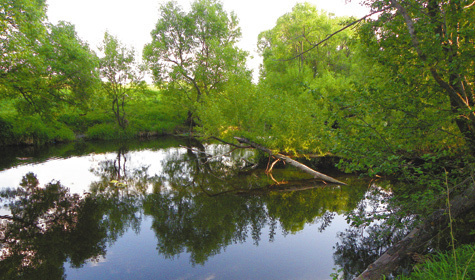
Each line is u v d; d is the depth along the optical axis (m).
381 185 8.98
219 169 12.98
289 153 12.76
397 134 4.34
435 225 4.23
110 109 28.31
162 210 7.43
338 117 4.44
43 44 15.52
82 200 8.27
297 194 8.52
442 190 4.33
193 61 28.00
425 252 4.21
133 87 27.84
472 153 4.51
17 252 5.14
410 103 4.26
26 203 7.93
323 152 11.75
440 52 3.58
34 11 13.27
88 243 5.54
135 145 21.69
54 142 21.95
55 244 5.48
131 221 6.69
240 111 12.59
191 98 28.55
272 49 26.27
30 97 16.02
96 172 12.22
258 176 11.23
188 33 27.77
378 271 3.78
